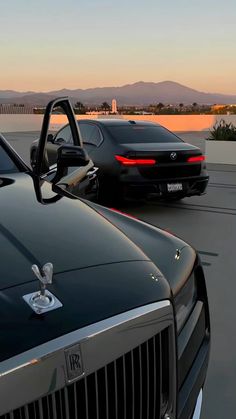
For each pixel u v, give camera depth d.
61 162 3.31
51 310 1.54
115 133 7.84
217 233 6.59
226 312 4.02
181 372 1.99
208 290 4.50
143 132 8.12
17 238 1.95
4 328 1.46
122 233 2.31
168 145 7.69
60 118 29.11
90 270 1.81
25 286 1.63
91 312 1.59
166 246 2.35
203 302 2.40
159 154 7.27
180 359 1.98
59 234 2.07
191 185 7.66
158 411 1.78
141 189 7.25
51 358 1.44
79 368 1.49
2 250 1.84
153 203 8.55
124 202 7.89
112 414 1.61
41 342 1.44
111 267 1.88
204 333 2.36
